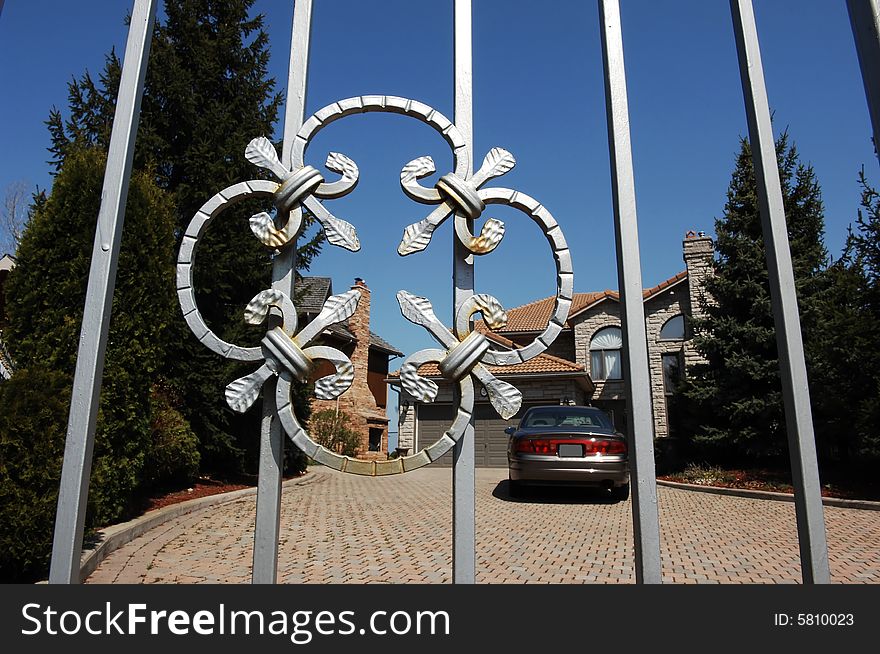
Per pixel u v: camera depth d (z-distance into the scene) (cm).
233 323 998
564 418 932
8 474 376
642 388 189
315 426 1738
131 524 546
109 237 191
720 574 438
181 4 1149
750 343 1235
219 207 204
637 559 183
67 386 410
